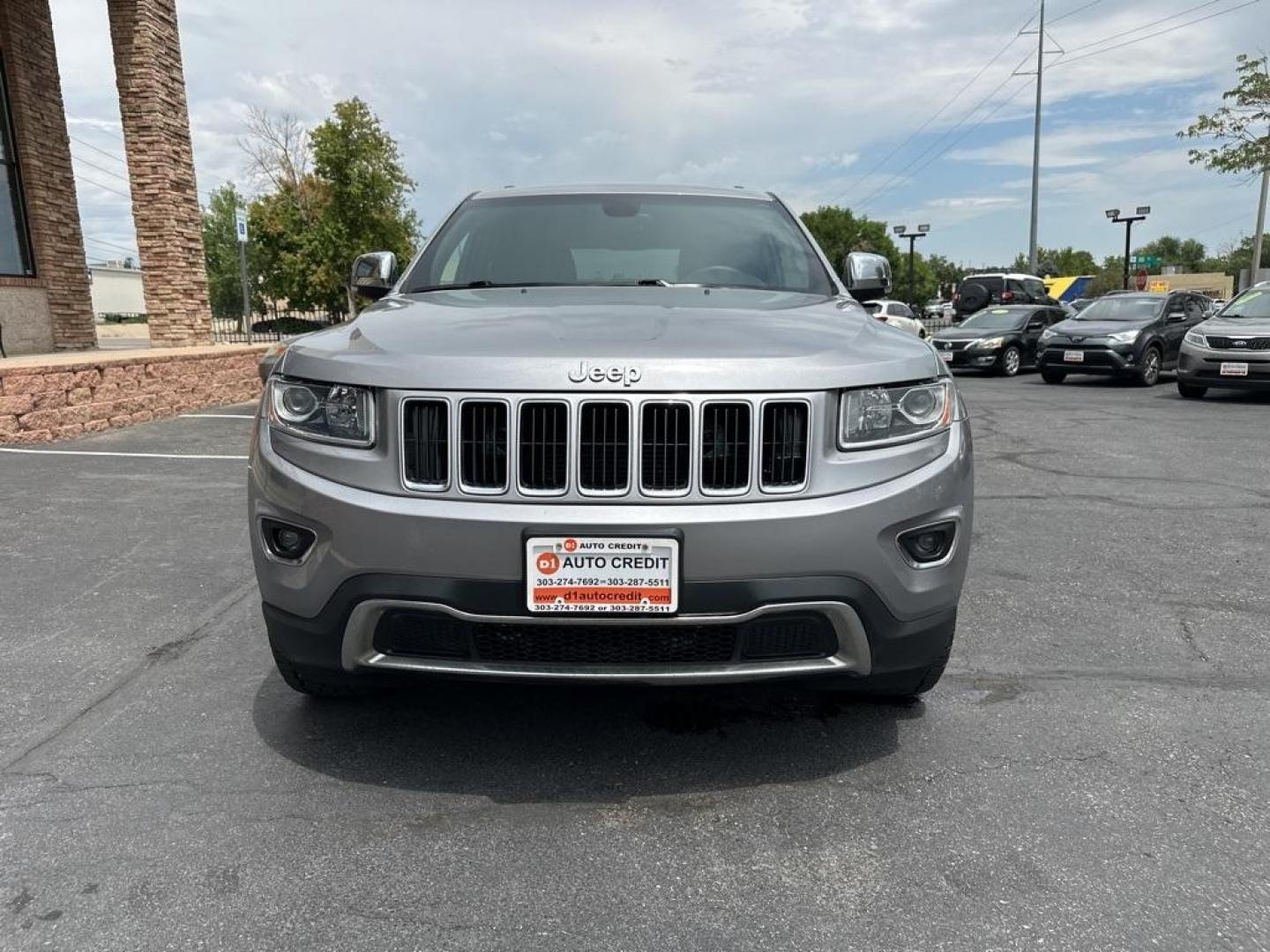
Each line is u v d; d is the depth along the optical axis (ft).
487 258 12.81
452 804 8.52
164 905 7.07
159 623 13.10
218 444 28.02
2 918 6.92
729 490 7.84
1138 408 40.88
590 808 8.46
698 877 7.46
